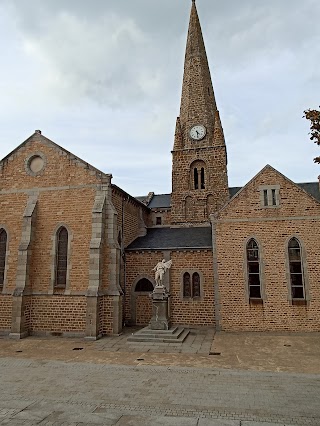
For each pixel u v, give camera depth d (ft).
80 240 68.18
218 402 30.22
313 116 29.86
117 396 31.96
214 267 69.92
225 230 70.90
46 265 68.85
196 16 116.57
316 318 64.44
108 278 65.82
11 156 75.41
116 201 75.61
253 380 36.63
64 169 72.18
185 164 101.04
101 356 48.55
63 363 44.70
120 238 76.33
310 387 34.22
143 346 54.39
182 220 97.71
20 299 64.64
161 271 63.67
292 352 49.57
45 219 70.85
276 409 28.53
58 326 65.72
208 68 113.09
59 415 27.30
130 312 75.36
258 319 66.28
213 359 45.96
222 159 98.63
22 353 51.11
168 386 34.81
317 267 65.82
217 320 67.41
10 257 70.74
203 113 104.37
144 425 25.27
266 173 71.46
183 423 25.57
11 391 33.63
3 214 73.15
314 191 98.48
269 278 67.31
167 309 62.80
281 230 68.54
